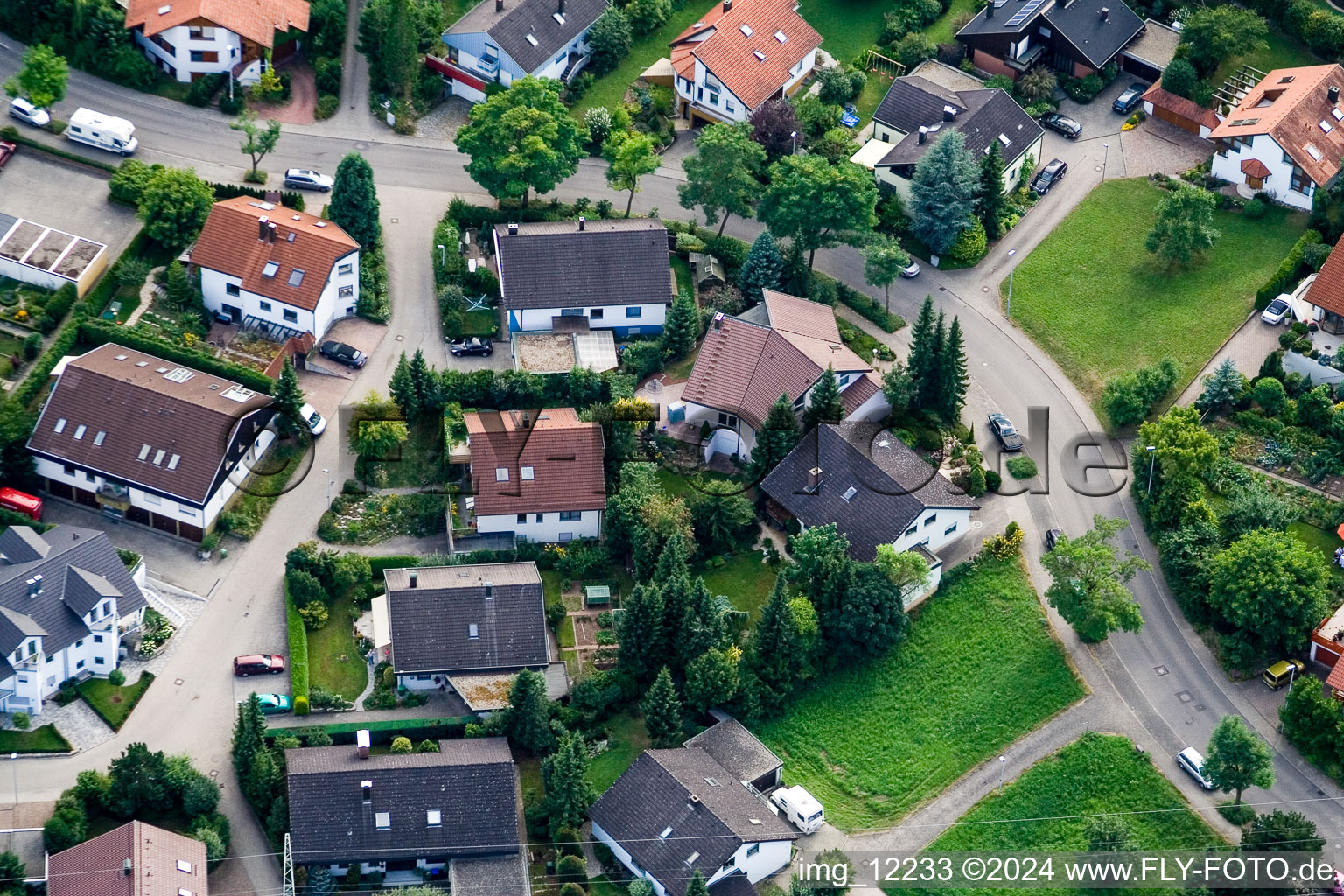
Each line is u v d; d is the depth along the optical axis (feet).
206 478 597.11
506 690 573.33
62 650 561.43
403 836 535.60
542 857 542.57
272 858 538.88
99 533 582.76
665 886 527.40
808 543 592.60
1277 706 585.22
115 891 504.84
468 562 604.90
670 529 600.39
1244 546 589.73
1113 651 598.75
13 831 531.91
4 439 603.67
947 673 591.78
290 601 588.91
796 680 586.45
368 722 567.59
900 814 561.43
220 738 563.07
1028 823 559.79
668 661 579.07
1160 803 563.48
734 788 548.31
